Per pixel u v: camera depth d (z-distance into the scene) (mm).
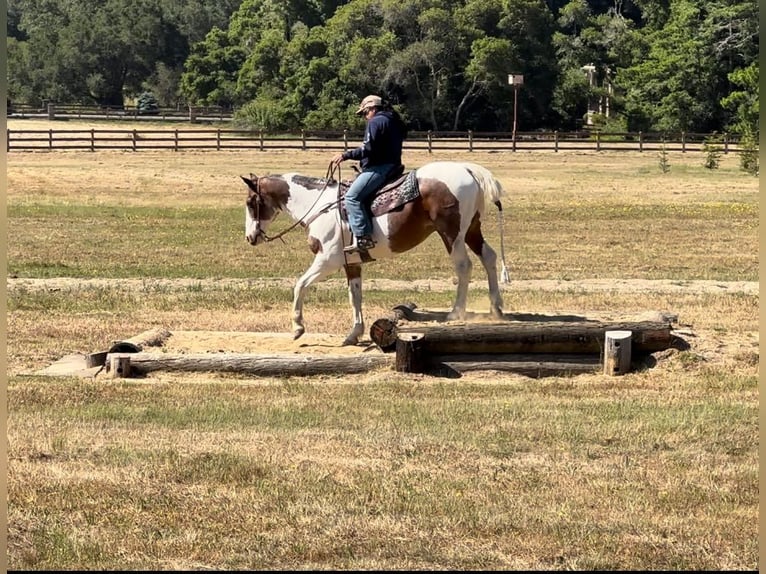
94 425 10016
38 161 49625
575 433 9617
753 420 10086
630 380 12055
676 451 9148
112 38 102688
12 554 6949
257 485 8242
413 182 13367
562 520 7516
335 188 13828
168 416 10383
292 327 15164
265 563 6844
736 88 77375
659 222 31266
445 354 12562
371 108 13516
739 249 25766
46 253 24266
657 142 64375
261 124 80875
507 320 14117
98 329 15406
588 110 85125
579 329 12492
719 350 13125
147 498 7945
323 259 13750
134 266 22531
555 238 27688
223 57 96500
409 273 21828
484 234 28422
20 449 9086
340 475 8477
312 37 85438
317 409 10680
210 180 43406
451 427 9898
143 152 55062
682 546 7070
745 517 7566
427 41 79750
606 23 88688
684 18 79812
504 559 6887
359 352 13266
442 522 7484
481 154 57438
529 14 82188
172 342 13898
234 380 12352
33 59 102250
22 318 16219
